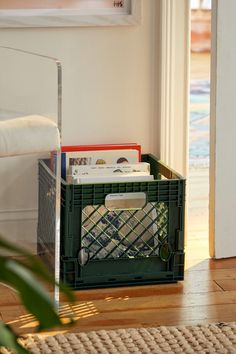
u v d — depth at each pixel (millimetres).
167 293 2592
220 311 2439
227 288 2648
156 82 3014
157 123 3039
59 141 2316
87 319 2352
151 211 2676
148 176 2654
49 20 2850
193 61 5312
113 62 2971
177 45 2973
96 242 2637
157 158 2980
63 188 2572
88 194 2561
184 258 2686
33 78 2896
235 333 2234
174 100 3010
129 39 2969
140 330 2244
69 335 2197
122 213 2664
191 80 5215
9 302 2469
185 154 3078
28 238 2992
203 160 4129
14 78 2881
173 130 3037
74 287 2607
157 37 2984
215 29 2766
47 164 2881
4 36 2859
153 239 2691
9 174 2934
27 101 2908
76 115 2973
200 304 2496
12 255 2898
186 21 2963
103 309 2439
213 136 2840
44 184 2809
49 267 2727
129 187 2607
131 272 2660
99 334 2211
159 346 2146
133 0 2900
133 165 2754
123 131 3023
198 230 3334
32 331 2258
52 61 2900
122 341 2174
